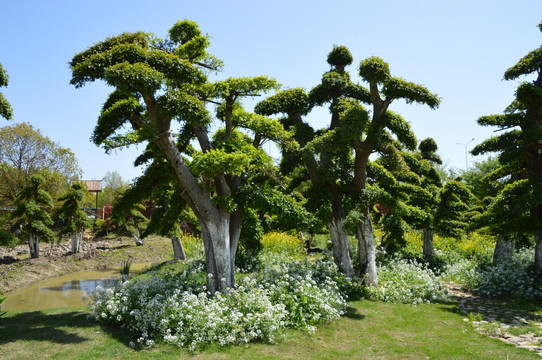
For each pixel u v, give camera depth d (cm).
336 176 1245
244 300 835
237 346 722
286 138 1121
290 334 791
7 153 3734
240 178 1140
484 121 1394
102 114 996
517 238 1596
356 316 959
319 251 2388
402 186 1630
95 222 3541
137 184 1031
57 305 1377
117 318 802
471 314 932
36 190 2466
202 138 1048
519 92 1283
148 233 1866
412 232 2328
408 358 677
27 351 660
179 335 734
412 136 1180
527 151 1323
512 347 730
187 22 1135
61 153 4078
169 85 959
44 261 2205
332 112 1359
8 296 1555
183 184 961
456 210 1862
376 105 1197
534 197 1228
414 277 1279
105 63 863
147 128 890
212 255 1014
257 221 1297
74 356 646
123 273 1113
